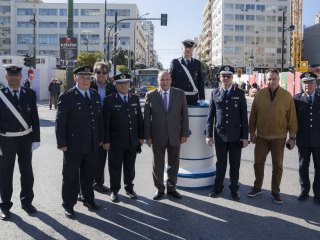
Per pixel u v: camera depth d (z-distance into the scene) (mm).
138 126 6695
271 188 6754
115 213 5930
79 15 99438
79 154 5812
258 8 104812
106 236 5078
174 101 6633
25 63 26156
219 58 107812
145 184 7531
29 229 5281
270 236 5125
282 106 6410
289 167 8953
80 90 5914
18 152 5844
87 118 5828
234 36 104812
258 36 105000
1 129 5719
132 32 99000
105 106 6473
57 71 36906
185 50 7426
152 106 6648
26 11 100500
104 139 6336
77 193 5895
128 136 6465
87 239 4984
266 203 6445
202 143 7352
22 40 101125
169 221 5625
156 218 5738
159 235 5129
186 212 6000
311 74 6480
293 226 5473
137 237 5055
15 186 7219
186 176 7242
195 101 7504
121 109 6453
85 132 5793
